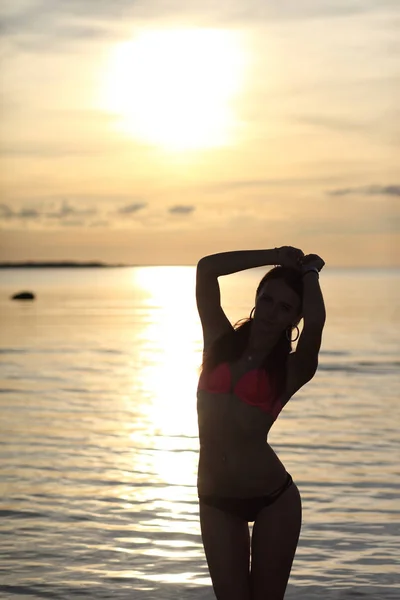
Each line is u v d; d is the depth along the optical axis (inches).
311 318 172.6
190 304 3125.0
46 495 379.9
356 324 1705.2
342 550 302.8
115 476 420.2
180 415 636.1
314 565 286.8
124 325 1845.5
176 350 1254.9
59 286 6092.5
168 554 296.0
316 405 671.8
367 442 514.9
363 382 825.5
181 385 836.0
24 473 425.7
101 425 584.7
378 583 269.3
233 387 174.9
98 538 314.0
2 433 547.2
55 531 323.3
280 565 176.6
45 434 545.3
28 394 753.0
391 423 583.8
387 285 5177.2
